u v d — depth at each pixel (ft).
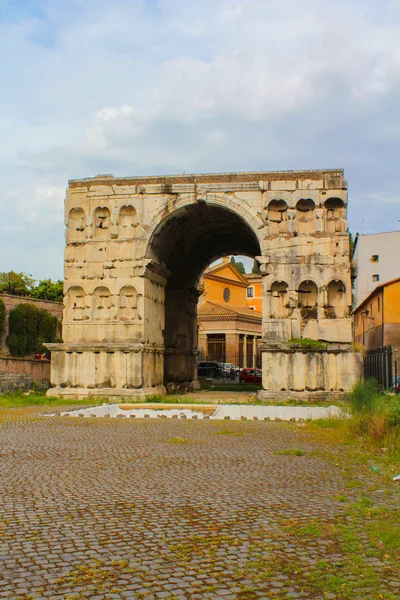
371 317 200.34
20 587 25.09
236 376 219.82
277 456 55.26
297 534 32.07
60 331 172.24
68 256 121.60
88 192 122.01
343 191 114.21
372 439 61.98
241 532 32.48
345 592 24.81
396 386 111.96
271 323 114.11
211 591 24.89
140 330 117.19
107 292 119.85
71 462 51.60
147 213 119.75
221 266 275.18
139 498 39.63
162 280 129.39
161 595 24.49
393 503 38.65
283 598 24.26
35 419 83.61
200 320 253.03
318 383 110.32
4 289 225.56
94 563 27.84
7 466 49.70
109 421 83.10
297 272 114.52
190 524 33.91
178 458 53.93
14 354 152.25
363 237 237.45
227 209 117.80
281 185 116.06
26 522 34.04
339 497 39.81
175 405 102.78
